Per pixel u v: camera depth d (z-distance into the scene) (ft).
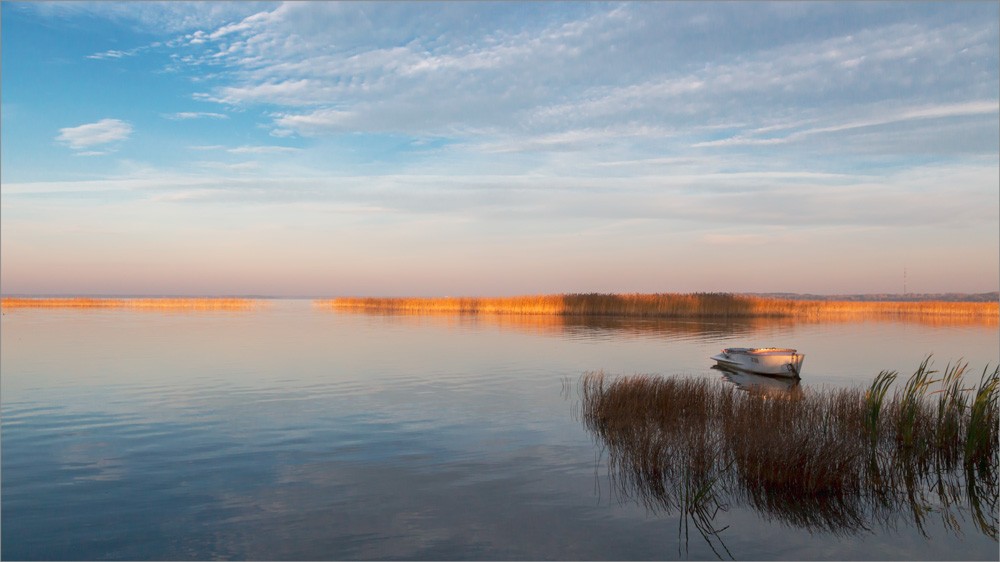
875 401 46.03
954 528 31.53
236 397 61.93
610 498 34.63
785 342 120.37
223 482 36.91
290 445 44.60
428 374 77.30
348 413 54.80
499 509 33.06
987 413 43.88
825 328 160.15
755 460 37.14
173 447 44.04
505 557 27.96
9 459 41.19
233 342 115.96
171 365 84.43
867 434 44.06
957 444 42.68
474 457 41.75
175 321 177.78
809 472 35.86
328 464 40.32
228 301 366.22
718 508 33.50
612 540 29.71
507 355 96.89
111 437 46.68
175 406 57.52
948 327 169.78
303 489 35.81
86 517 31.94
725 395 52.39
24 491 35.42
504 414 54.54
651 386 55.21
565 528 30.94
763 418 45.03
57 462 40.55
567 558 27.96
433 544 29.09
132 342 114.52
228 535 29.91
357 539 29.58
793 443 37.32
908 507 34.01
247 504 33.55
